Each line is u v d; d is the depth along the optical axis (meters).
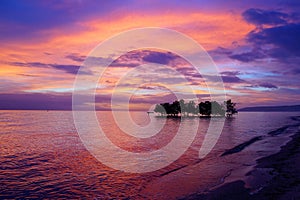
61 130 63.47
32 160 26.11
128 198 14.23
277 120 124.06
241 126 80.50
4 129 66.00
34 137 47.59
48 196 14.98
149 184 16.75
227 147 33.28
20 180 18.45
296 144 33.03
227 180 16.38
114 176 19.27
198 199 13.24
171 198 13.71
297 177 16.42
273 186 14.61
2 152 31.30
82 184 17.28
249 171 18.45
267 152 27.34
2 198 14.69
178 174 18.94
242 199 12.81
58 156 28.34
